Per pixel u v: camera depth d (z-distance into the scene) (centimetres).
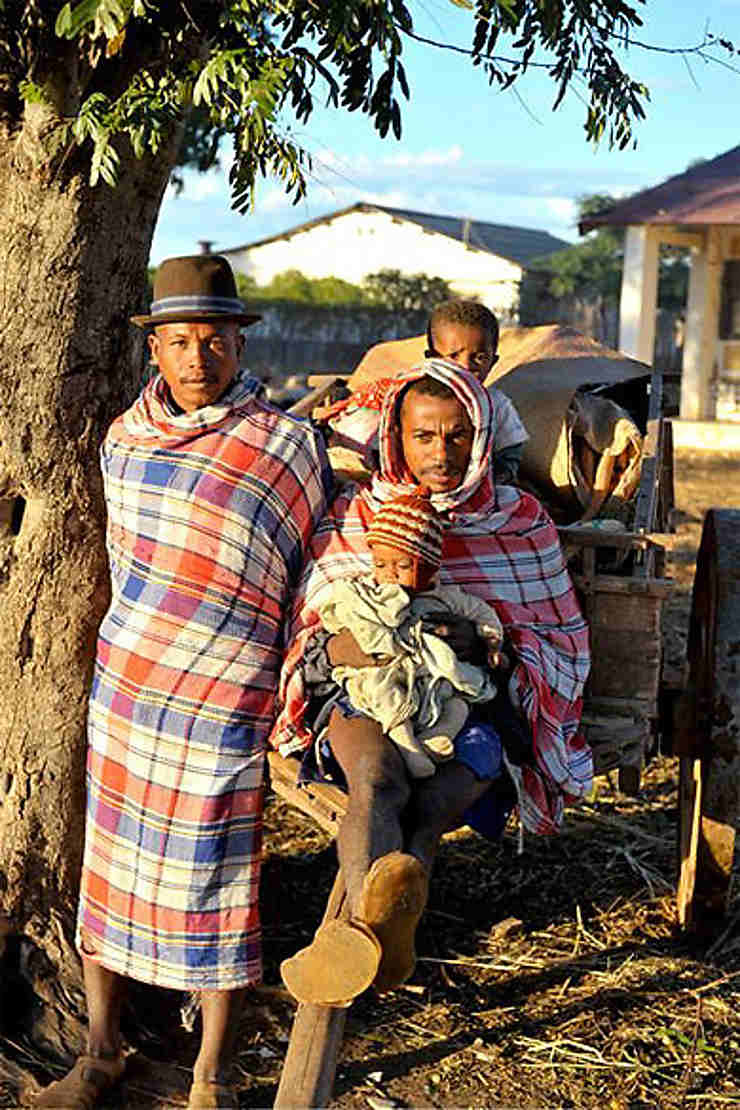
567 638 374
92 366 404
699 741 451
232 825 356
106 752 364
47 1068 382
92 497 408
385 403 363
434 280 3591
